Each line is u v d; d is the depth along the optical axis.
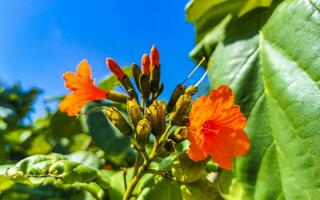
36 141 0.30
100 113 0.21
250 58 0.17
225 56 0.17
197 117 0.13
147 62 0.16
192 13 0.20
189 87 0.15
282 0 0.18
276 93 0.15
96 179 0.17
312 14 0.15
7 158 0.27
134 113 0.14
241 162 0.15
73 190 0.20
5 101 0.39
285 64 0.15
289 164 0.14
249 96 0.16
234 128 0.13
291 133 0.14
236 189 0.18
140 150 0.14
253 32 0.17
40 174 0.16
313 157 0.14
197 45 0.21
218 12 0.20
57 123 0.26
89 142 0.26
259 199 0.15
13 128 0.31
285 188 0.14
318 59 0.14
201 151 0.13
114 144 0.20
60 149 0.26
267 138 0.15
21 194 0.20
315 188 0.13
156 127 0.14
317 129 0.14
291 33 0.16
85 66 0.16
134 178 0.15
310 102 0.14
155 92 0.16
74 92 0.16
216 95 0.13
